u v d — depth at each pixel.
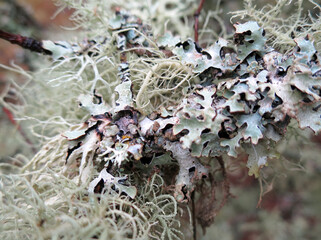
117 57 0.13
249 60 0.11
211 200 0.13
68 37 0.18
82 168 0.10
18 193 0.10
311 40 0.10
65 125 0.14
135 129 0.10
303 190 0.25
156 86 0.12
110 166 0.10
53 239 0.09
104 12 0.14
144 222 0.11
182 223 0.13
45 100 0.16
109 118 0.11
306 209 0.27
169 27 0.16
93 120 0.11
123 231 0.09
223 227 0.25
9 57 0.19
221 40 0.11
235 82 0.10
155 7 0.16
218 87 0.10
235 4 0.17
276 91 0.10
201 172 0.11
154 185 0.11
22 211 0.09
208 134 0.10
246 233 0.27
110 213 0.10
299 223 0.27
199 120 0.10
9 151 0.17
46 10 0.21
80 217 0.10
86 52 0.13
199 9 0.15
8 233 0.10
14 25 0.19
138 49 0.13
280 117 0.10
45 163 0.12
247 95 0.10
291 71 0.10
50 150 0.12
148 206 0.11
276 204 0.27
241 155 0.14
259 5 0.15
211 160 0.13
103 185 0.10
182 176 0.11
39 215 0.09
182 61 0.11
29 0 0.21
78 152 0.11
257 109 0.10
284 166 0.14
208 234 0.22
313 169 0.22
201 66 0.11
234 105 0.10
